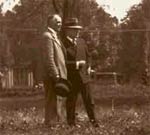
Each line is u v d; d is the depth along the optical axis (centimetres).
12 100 4222
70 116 1449
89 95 1452
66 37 1441
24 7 5653
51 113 1417
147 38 9269
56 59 1398
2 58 7488
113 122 1557
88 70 1459
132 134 1289
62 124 1401
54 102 1416
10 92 6378
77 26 1440
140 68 9125
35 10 5522
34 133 1301
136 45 9381
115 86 5416
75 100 1449
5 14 7025
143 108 2373
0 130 1393
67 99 1448
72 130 1327
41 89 6588
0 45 7375
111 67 9644
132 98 3662
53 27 1420
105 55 9362
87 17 5866
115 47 9719
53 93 1412
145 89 5438
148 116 1759
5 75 8162
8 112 2166
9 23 6962
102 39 8944
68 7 3656
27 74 8931
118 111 2122
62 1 3912
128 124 1490
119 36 9788
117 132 1314
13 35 7288
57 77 1387
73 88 1439
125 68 9469
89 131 1325
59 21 1419
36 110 2281
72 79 1435
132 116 1775
